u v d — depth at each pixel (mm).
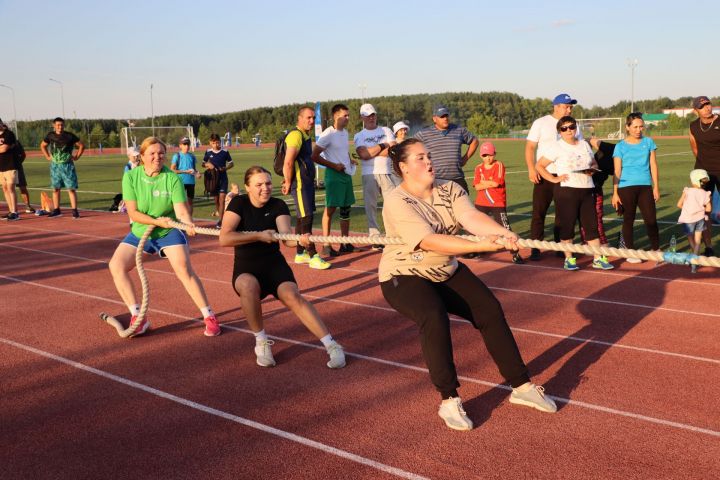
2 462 3766
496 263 9016
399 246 4203
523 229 11938
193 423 4219
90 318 6801
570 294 7250
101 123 101062
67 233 13094
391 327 6207
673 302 6812
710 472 3449
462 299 4289
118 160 50469
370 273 8625
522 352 5422
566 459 3621
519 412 4250
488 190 9430
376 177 10047
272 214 5418
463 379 4840
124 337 6098
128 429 4156
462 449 3766
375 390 4684
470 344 5621
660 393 4500
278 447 3861
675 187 18062
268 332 6152
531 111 131375
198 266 9469
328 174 9891
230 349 5703
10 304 7453
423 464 3611
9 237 12727
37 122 96062
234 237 5137
